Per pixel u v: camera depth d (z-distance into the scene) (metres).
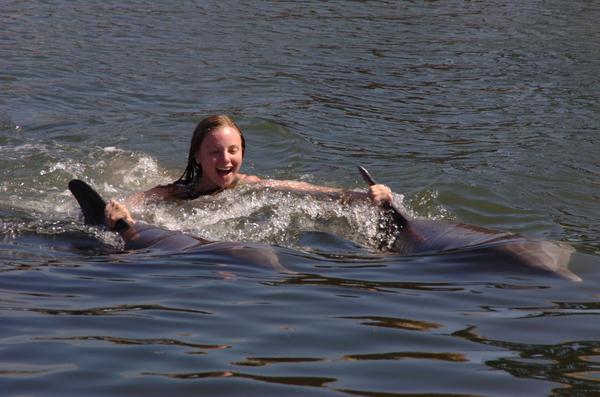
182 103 15.63
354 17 24.31
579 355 5.34
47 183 10.80
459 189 10.48
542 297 6.47
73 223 8.96
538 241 7.72
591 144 13.18
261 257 7.49
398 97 16.55
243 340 5.60
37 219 9.11
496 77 18.19
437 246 7.87
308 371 5.10
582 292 6.59
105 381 4.91
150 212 9.29
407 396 4.75
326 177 11.38
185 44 20.39
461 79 18.02
